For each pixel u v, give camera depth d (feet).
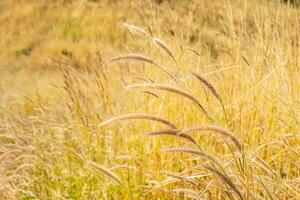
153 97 12.35
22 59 57.62
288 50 12.65
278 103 11.65
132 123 11.98
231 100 11.85
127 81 13.96
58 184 12.05
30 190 12.85
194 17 55.67
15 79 43.47
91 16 68.18
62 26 67.36
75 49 56.75
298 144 10.41
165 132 7.41
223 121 11.48
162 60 13.74
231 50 13.30
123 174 10.61
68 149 12.96
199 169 10.44
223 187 8.45
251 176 7.88
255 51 12.92
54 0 75.10
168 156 10.90
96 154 12.57
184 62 13.62
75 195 11.66
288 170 9.84
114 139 12.23
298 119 10.43
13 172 13.60
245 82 12.41
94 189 11.50
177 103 12.00
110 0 72.54
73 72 15.98
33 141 15.26
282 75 11.34
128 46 14.83
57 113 18.61
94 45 56.54
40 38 65.05
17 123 16.93
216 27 53.93
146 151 11.12
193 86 12.76
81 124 13.73
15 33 67.51
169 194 10.30
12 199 12.32
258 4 14.14
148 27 13.74
